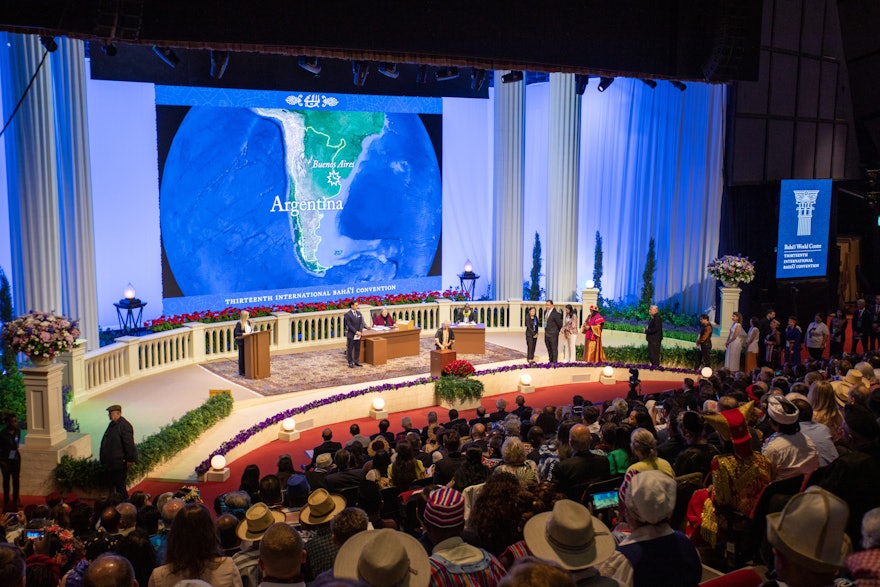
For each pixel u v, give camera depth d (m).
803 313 26.20
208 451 15.98
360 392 19.17
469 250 30.62
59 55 20.06
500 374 21.42
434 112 28.08
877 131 30.08
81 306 20.92
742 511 6.03
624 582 4.10
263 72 24.50
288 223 26.16
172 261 24.47
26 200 19.34
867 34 27.80
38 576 5.98
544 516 4.50
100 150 24.38
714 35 12.99
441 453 11.16
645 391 21.45
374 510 7.11
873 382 10.98
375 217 27.64
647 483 4.25
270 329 24.11
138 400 18.44
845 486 5.52
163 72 23.39
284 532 4.48
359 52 11.26
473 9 11.62
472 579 3.98
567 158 27.58
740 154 26.19
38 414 13.80
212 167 24.72
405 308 25.86
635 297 29.02
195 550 5.08
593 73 12.80
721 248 26.72
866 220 32.31
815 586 3.10
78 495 13.60
